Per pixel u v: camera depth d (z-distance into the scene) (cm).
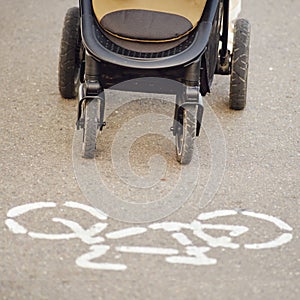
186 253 695
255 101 1009
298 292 648
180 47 810
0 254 684
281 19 1305
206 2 845
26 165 836
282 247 711
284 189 811
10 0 1371
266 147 898
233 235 726
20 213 748
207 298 635
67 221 738
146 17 824
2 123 930
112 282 650
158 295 636
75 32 962
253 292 645
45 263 673
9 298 626
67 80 976
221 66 966
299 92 1043
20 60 1120
